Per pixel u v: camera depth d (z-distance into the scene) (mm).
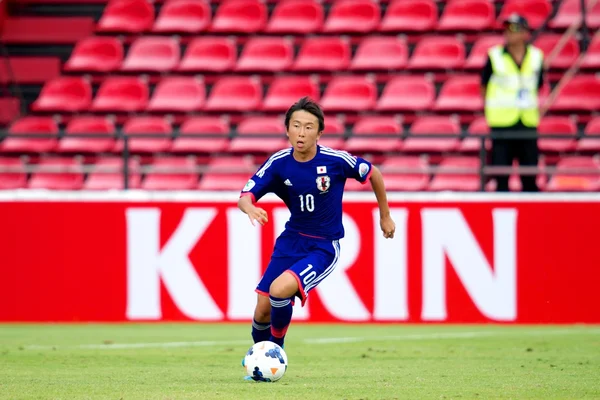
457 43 63406
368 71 63125
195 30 67250
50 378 24188
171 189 55688
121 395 20484
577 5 65000
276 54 65000
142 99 63344
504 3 67375
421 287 43219
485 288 43156
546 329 41062
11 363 28422
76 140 60062
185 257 43750
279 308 22469
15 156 59125
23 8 70312
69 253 44156
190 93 63000
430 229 43281
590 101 59844
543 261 43156
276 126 59219
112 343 35281
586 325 42906
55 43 68188
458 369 26609
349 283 43344
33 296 44219
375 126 58375
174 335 38500
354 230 43406
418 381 23453
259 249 43531
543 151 55750
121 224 44000
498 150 45625
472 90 60625
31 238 44250
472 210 43281
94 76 65500
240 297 43562
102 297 43969
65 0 70250
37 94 66062
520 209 43219
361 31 65625
